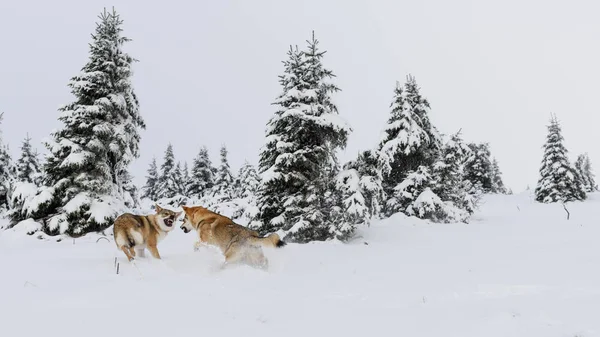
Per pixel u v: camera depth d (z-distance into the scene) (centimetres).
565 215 2444
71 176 1581
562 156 3597
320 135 1479
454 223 1980
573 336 382
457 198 2284
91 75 1644
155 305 492
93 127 1591
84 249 1078
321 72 1533
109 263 784
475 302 526
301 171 1459
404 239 1456
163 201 3753
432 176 2233
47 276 654
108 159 1695
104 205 1546
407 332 409
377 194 1590
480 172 4616
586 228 1658
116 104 1678
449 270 784
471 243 1322
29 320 421
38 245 1224
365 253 1102
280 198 1481
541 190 3638
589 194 4084
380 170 1653
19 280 618
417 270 798
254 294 577
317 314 477
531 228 1744
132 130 1755
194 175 4681
